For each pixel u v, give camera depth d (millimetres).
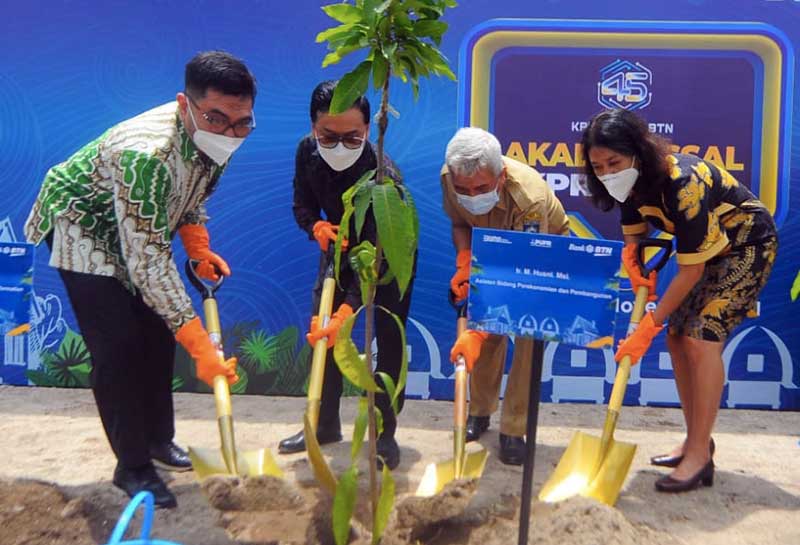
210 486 3000
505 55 4547
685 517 3271
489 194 3289
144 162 2896
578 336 2492
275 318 4758
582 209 4605
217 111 2924
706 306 3480
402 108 4582
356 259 2357
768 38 4461
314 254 4711
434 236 4656
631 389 4723
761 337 4629
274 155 4656
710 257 3297
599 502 3016
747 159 4531
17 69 4641
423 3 2234
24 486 3158
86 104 4656
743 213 3428
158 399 3568
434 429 4297
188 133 3045
